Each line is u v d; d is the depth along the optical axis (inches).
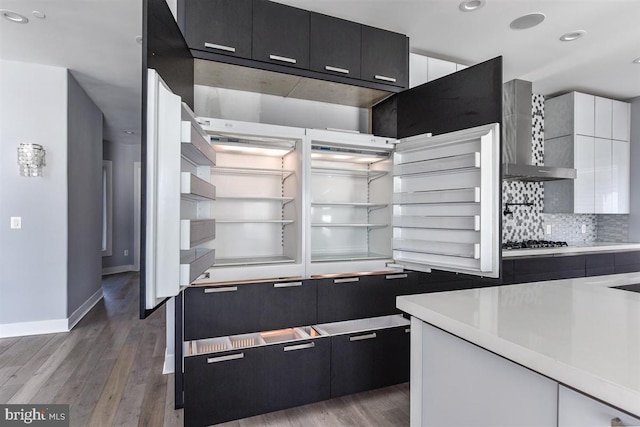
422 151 84.7
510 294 55.9
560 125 159.6
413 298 53.3
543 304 49.4
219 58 78.0
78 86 144.7
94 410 79.2
